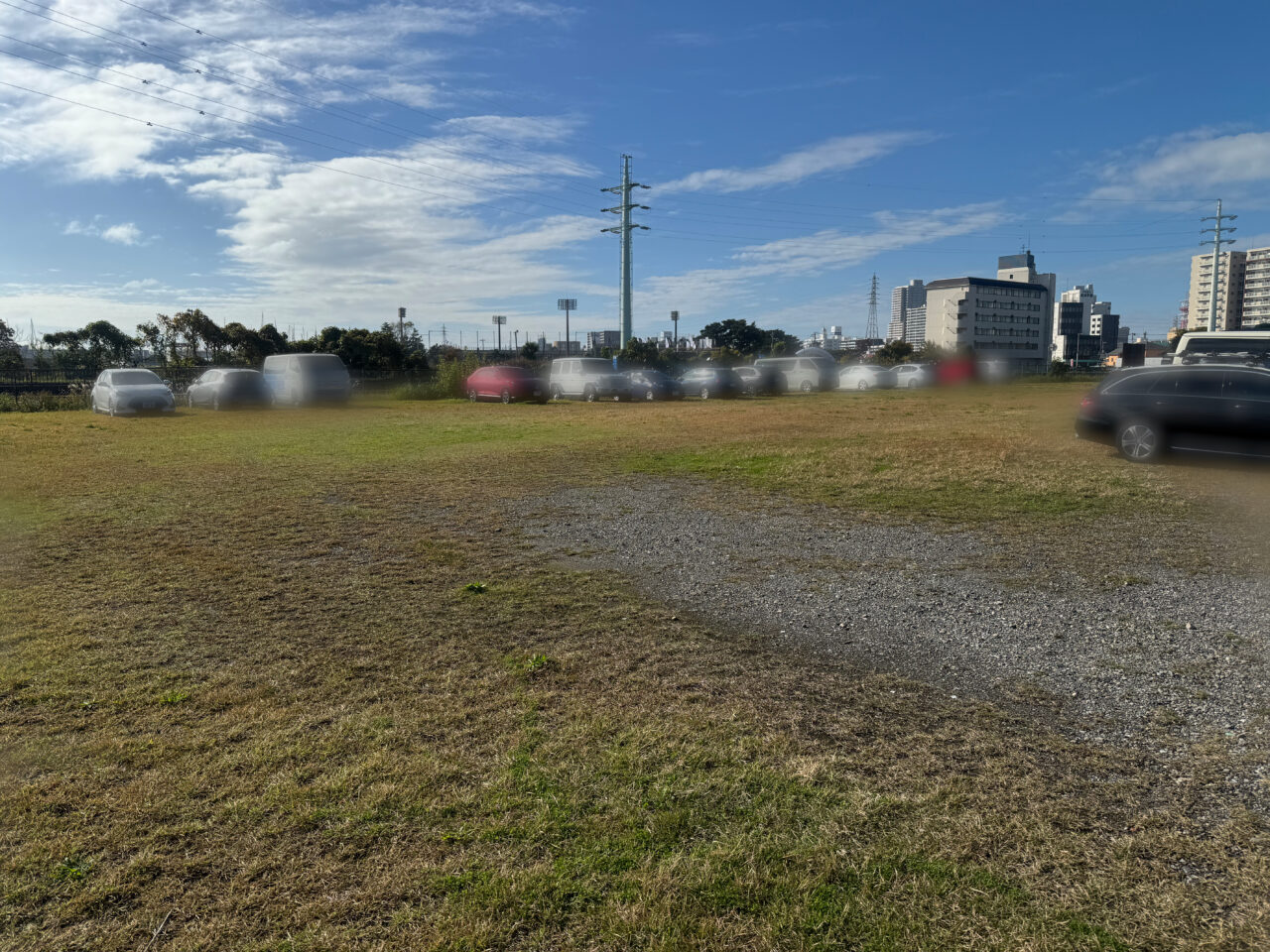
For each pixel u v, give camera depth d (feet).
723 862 8.23
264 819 9.04
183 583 19.16
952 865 8.17
